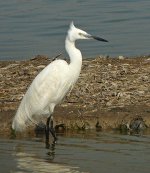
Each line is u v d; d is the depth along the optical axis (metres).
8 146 13.90
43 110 15.00
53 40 24.30
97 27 26.00
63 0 32.41
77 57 15.14
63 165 12.65
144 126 14.91
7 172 12.24
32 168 12.51
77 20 27.34
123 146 13.70
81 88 16.98
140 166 12.44
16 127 14.76
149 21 26.92
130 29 25.64
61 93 15.14
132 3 30.89
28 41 24.23
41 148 13.74
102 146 13.77
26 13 29.27
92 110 15.58
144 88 16.86
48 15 28.69
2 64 20.05
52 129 14.59
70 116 15.29
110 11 29.09
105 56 20.73
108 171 12.19
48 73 14.96
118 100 16.11
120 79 17.62
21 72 18.73
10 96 16.62
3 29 26.27
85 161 12.80
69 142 14.18
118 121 15.05
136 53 22.12
